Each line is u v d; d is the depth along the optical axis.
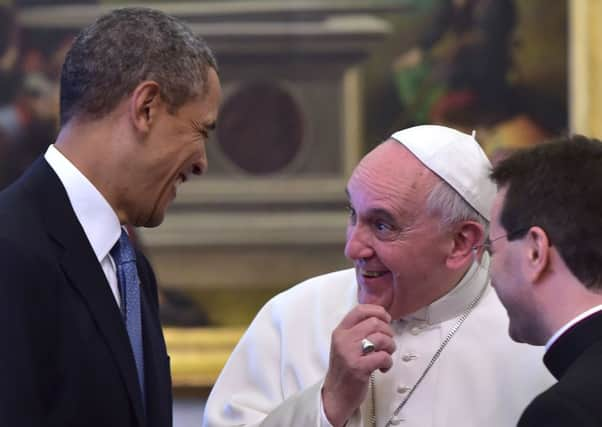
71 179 8.64
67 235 8.48
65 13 17.00
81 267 8.45
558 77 16.83
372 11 16.97
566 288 7.23
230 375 10.55
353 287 10.53
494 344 9.80
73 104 8.68
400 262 9.21
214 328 16.89
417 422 9.58
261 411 10.06
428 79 16.94
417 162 9.23
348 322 9.03
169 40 8.70
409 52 16.94
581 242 7.14
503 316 9.95
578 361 6.89
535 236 7.32
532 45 16.86
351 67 16.97
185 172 8.95
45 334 8.12
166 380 9.23
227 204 16.94
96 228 8.67
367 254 9.26
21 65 16.97
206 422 10.28
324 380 9.32
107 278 8.78
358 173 9.36
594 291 7.18
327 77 17.00
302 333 10.34
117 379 8.37
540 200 7.33
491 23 16.88
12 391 7.75
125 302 8.92
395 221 9.12
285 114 17.00
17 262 8.09
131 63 8.56
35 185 8.62
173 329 16.88
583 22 16.67
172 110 8.67
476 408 9.58
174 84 8.63
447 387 9.68
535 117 16.86
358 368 8.78
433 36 16.94
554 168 7.39
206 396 16.86
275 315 10.64
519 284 7.44
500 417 9.52
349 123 16.97
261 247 16.91
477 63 16.91
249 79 17.02
